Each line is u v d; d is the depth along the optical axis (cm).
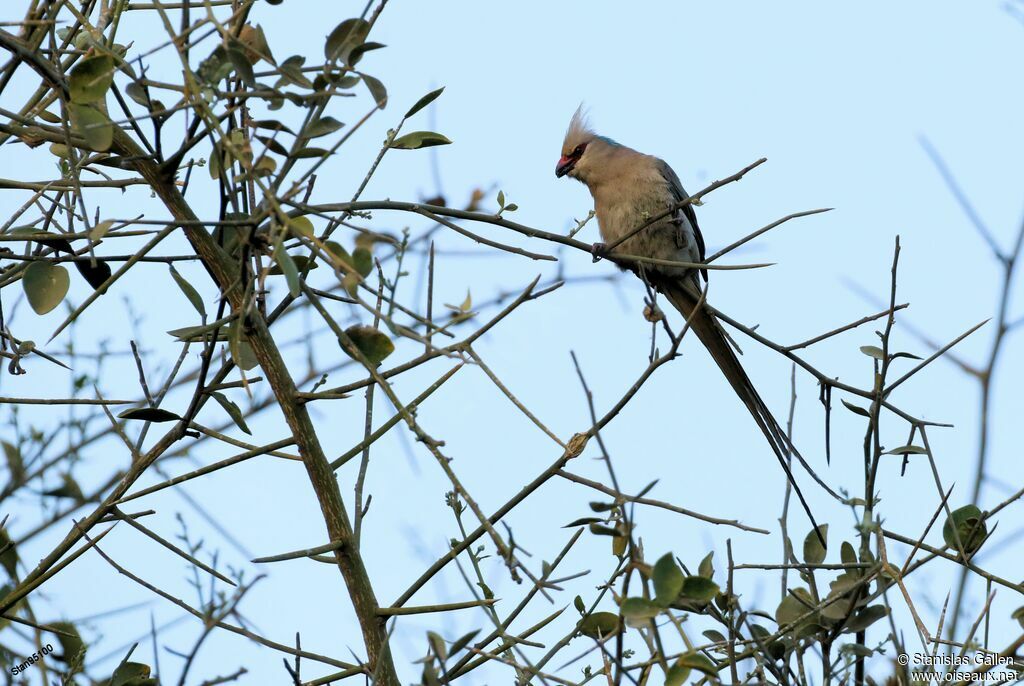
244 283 595
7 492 930
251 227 550
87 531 613
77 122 576
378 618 604
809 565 621
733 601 568
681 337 604
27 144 700
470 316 558
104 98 639
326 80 555
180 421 633
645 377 607
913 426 692
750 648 598
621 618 497
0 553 696
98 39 629
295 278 505
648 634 548
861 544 664
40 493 829
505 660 537
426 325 566
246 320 616
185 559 597
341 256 556
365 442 654
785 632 607
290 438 624
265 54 589
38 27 638
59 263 640
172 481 620
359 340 589
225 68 546
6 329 689
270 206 531
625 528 495
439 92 652
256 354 625
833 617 639
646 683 526
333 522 618
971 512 655
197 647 508
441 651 506
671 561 485
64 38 701
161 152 619
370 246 555
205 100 535
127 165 644
